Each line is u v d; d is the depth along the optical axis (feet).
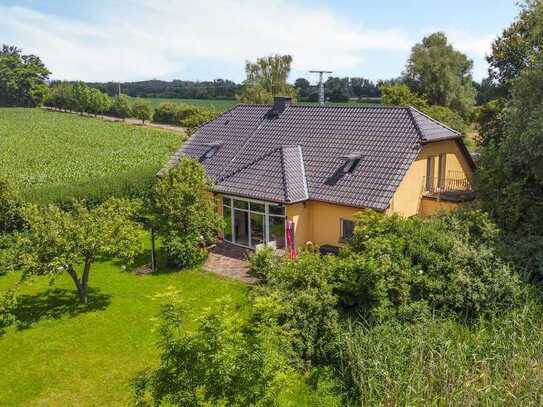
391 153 72.90
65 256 55.52
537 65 66.49
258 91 177.17
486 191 66.64
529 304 47.32
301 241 74.54
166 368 28.40
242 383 27.86
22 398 42.42
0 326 54.60
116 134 260.83
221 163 87.92
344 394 40.40
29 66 472.03
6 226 79.36
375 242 52.06
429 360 39.83
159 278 68.03
